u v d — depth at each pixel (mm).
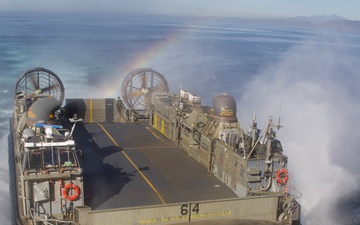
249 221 11891
